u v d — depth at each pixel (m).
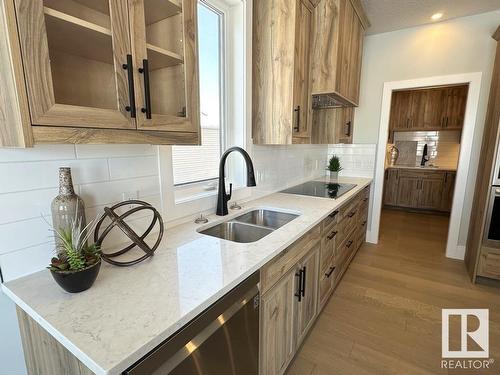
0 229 0.87
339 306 2.20
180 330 0.75
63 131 0.69
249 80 1.93
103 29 0.76
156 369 0.68
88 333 0.66
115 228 1.19
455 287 2.49
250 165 1.54
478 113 2.81
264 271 1.16
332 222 2.06
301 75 1.98
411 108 5.16
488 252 2.47
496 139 2.30
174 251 1.16
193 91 1.08
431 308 2.18
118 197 1.19
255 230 1.62
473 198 2.89
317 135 3.03
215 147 1.93
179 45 1.04
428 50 2.97
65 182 0.92
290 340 1.51
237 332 1.00
